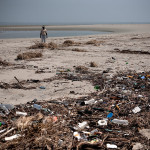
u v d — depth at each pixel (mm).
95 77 8469
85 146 3568
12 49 16844
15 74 9016
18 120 4297
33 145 3506
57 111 5129
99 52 15336
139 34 32406
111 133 4102
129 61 11945
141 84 7402
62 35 33031
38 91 6840
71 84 7570
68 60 12320
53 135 3824
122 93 6465
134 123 4488
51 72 9367
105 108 5316
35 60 12359
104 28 52812
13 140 3602
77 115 4910
